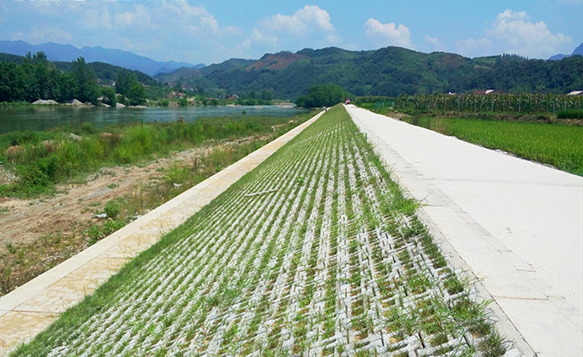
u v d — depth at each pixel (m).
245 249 7.96
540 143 19.34
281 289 5.60
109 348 5.52
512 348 3.10
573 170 13.80
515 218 6.43
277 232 8.45
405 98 64.00
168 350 5.00
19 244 11.42
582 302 3.99
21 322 6.94
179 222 11.98
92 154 22.17
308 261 6.17
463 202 7.23
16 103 83.56
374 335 3.85
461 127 28.58
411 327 3.75
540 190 8.07
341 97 124.12
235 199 12.88
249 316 5.10
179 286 6.99
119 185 18.25
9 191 16.19
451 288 4.09
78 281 8.38
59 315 7.09
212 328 5.21
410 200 6.96
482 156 12.02
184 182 18.34
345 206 8.36
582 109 34.09
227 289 6.07
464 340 3.36
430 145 14.54
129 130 28.48
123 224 12.56
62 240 11.74
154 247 9.75
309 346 4.03
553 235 5.75
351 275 5.25
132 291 7.37
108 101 106.75
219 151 26.20
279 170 15.66
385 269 5.01
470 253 4.75
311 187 11.30
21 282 9.23
